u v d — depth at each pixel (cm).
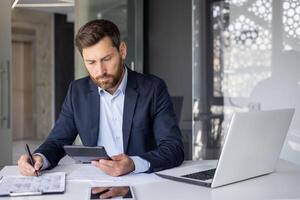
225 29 408
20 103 898
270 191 134
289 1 377
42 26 865
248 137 141
